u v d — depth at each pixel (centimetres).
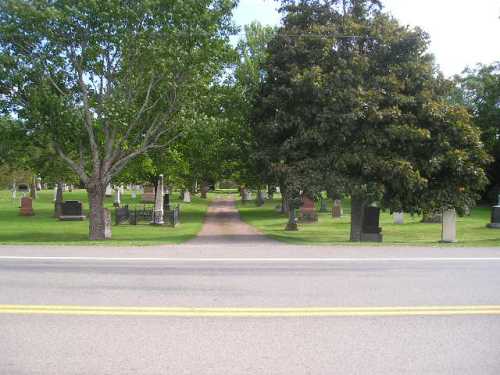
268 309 697
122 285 849
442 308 709
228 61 2223
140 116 2262
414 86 2155
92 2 1838
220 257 1198
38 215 3584
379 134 2033
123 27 1955
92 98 2202
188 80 2095
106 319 642
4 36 1934
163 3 1958
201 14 2012
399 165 1931
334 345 550
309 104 2136
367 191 1967
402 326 622
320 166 2061
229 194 8769
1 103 2031
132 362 496
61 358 505
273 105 2261
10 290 805
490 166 5059
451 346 550
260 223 3269
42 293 785
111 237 2228
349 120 1983
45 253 1258
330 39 2166
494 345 555
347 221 3406
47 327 607
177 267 1039
